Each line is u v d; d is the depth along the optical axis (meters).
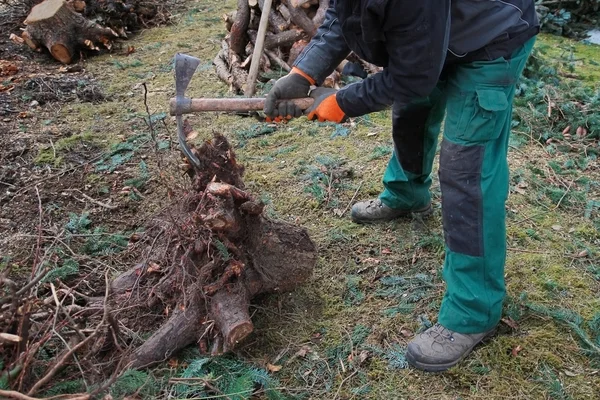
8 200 3.43
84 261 2.86
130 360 2.11
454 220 2.17
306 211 3.26
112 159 3.85
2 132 4.19
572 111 4.16
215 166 2.39
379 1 1.74
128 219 3.26
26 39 5.64
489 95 2.02
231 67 4.96
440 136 4.09
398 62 1.88
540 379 2.18
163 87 4.98
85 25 5.61
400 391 2.17
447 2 1.80
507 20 1.98
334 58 2.32
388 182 2.97
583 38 6.30
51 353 2.18
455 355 2.24
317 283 2.71
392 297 2.62
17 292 1.96
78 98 4.81
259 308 2.54
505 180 2.16
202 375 2.17
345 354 2.33
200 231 2.32
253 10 5.02
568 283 2.69
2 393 1.67
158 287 2.39
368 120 4.29
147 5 6.73
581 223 3.14
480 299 2.20
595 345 2.31
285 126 4.27
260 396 2.14
